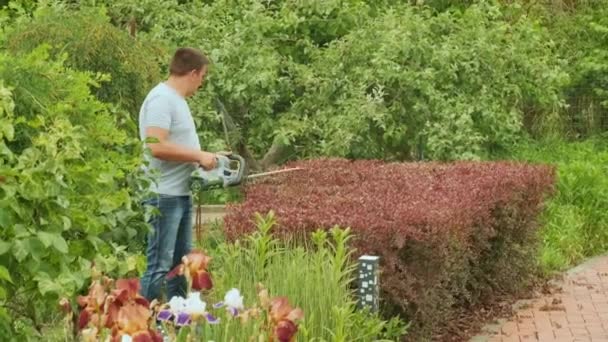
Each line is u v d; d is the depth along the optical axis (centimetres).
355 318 681
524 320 1015
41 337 586
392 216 792
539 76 1619
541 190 1151
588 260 1357
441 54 1507
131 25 1320
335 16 1619
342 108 1473
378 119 1428
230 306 521
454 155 1458
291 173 1061
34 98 630
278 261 711
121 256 646
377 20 1577
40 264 551
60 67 702
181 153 812
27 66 641
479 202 936
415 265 789
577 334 963
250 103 1502
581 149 1822
